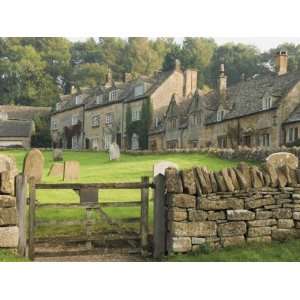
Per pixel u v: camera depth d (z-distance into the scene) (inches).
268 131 1579.7
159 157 1409.9
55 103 2650.1
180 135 1982.0
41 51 2492.6
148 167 1139.3
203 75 2219.5
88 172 1069.1
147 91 2175.2
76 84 2613.2
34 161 724.0
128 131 2224.4
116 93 2322.8
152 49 2396.7
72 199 639.1
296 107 1556.3
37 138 2583.7
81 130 2506.2
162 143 2070.6
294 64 1973.4
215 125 1815.9
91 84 2576.3
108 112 2347.4
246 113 1674.5
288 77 1659.7
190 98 2098.9
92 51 2514.8
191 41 2266.2
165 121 2063.2
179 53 2268.7
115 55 2498.8
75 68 2568.9
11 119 2529.5
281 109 1545.3
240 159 1239.5
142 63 2406.5
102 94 2405.3
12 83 2493.8
